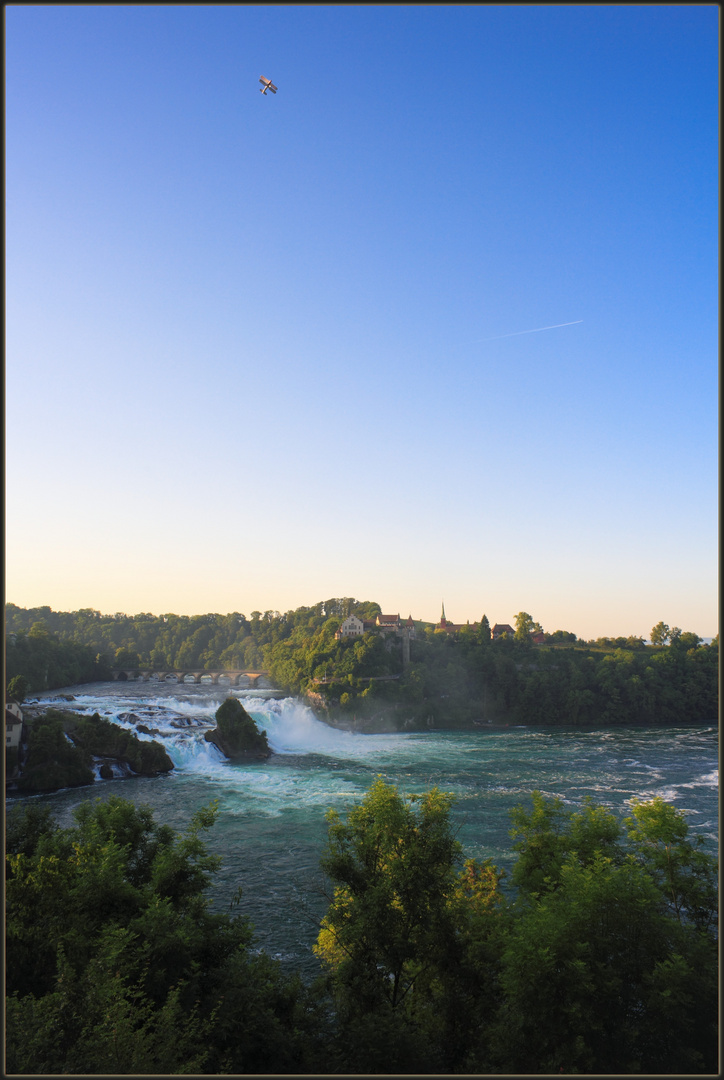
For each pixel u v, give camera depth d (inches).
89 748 3855.8
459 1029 894.4
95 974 751.7
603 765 4343.0
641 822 1077.8
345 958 1006.4
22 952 871.1
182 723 4955.7
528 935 818.8
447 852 970.1
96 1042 639.1
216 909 1962.4
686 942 834.2
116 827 1235.2
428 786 3661.4
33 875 965.2
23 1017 682.8
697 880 1005.2
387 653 7357.3
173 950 892.6
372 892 938.1
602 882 872.9
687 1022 759.7
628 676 7396.7
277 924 1857.8
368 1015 784.3
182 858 1149.7
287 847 2561.5
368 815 1052.5
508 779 3868.1
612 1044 767.7
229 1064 735.1
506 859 2297.0
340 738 5757.9
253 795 3444.9
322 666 7263.8
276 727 5600.4
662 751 4977.9
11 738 3467.0
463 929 986.1
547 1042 745.0
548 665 7829.7
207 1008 869.8
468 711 6919.3
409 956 892.0
